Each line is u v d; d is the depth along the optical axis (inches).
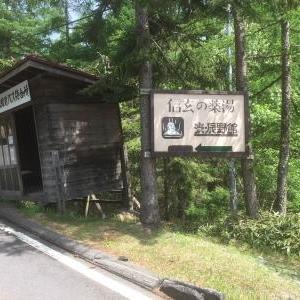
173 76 413.1
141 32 366.0
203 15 367.9
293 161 582.6
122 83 399.9
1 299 220.1
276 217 379.9
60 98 426.6
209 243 322.3
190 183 562.3
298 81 512.7
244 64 393.7
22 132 587.5
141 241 316.2
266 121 549.6
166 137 362.0
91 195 454.6
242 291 236.2
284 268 304.5
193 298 218.2
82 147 442.6
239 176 651.5
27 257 287.0
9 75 414.6
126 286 237.5
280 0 359.9
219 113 368.2
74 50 721.6
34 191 495.5
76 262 276.4
